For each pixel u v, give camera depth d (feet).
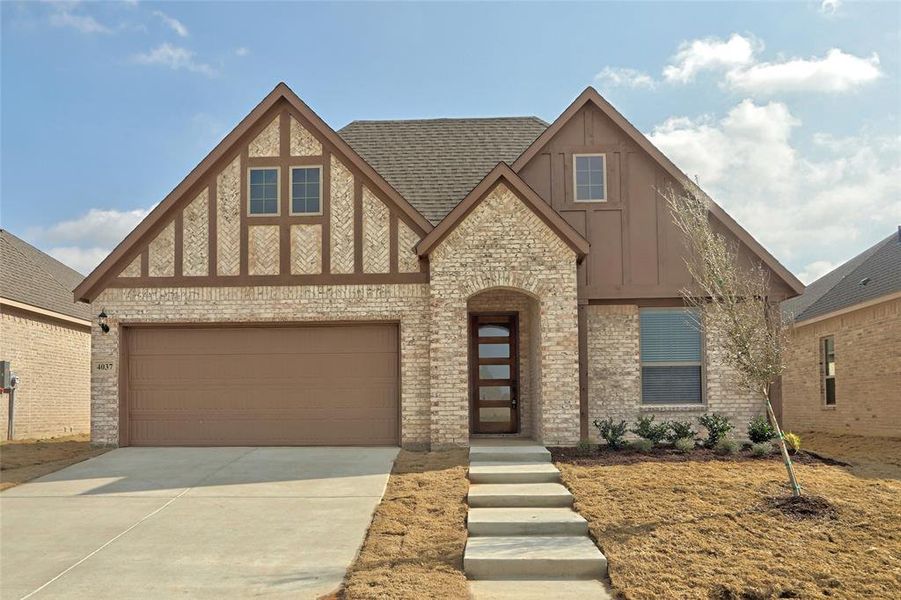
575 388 46.16
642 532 30.37
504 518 32.60
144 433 50.49
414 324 49.34
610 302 51.98
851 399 66.13
